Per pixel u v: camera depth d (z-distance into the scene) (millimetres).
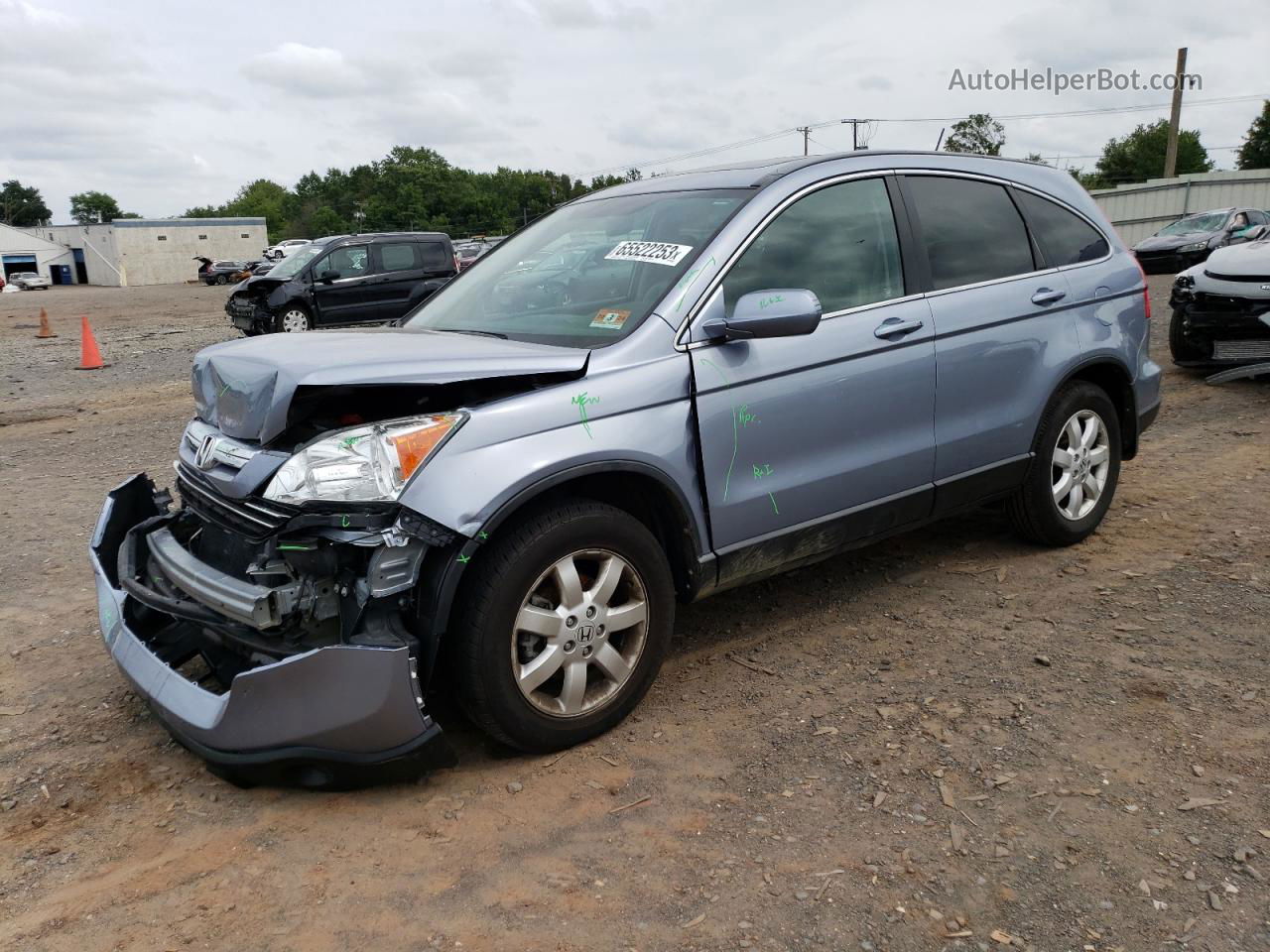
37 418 9359
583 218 4176
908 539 5094
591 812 2822
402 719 2691
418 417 2799
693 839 2682
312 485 2682
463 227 129250
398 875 2572
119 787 3008
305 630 2822
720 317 3385
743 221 3531
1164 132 70312
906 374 3857
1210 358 8484
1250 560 4523
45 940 2352
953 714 3289
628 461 3080
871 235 3904
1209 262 8531
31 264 78188
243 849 2695
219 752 2717
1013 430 4336
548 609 3014
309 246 17531
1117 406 4977
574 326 3430
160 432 8531
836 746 3127
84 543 5391
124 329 20781
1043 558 4715
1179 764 2941
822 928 2328
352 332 3674
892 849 2607
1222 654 3631
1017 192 4551
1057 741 3100
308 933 2359
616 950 2279
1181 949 2225
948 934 2297
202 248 74562
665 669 3727
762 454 3469
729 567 3484
